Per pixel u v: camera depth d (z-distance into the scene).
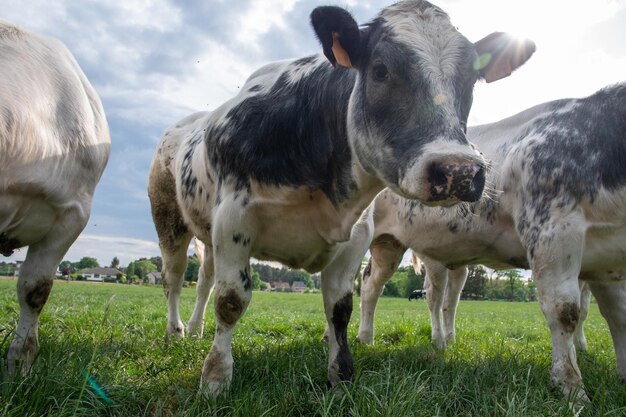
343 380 3.94
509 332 10.68
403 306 28.14
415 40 3.18
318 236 4.04
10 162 3.34
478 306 34.03
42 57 3.88
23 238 3.80
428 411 3.17
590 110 4.76
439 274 7.16
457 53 3.19
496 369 4.39
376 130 3.25
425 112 3.02
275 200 3.89
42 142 3.55
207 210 4.75
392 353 5.34
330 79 3.80
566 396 3.90
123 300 17.73
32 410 2.83
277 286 118.75
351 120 3.52
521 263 5.55
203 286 7.11
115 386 3.35
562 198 4.52
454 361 4.78
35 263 3.94
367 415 3.01
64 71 4.04
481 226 5.57
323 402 3.18
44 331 5.52
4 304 9.32
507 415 3.07
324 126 3.80
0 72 3.38
